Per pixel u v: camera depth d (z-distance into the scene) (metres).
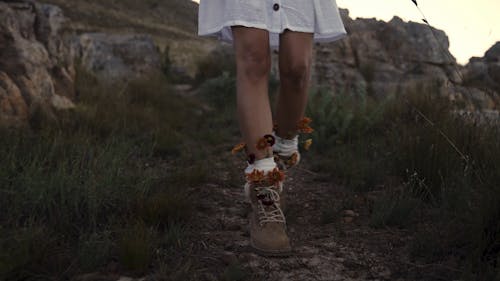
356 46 13.61
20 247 2.26
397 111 6.00
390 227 2.93
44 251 2.29
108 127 5.82
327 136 5.75
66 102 6.68
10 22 6.40
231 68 13.78
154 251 2.41
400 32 13.95
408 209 2.99
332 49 13.40
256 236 2.52
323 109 6.02
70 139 4.35
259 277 2.22
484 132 3.84
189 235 2.71
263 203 2.55
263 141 2.55
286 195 3.71
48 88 6.41
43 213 2.78
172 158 5.07
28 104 5.84
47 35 7.28
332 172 4.34
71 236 2.64
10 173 3.17
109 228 2.69
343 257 2.50
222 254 2.48
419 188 3.42
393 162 4.09
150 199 3.02
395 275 2.29
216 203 3.44
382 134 5.66
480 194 2.78
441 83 8.58
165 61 13.98
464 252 2.41
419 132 4.15
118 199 3.07
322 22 2.63
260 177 2.54
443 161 3.50
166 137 5.66
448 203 2.99
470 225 2.51
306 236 2.81
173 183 3.73
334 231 2.89
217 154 5.41
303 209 3.34
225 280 2.18
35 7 7.21
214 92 10.25
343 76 12.79
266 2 2.53
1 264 2.11
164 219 2.88
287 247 2.50
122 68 12.05
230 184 3.97
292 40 2.59
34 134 4.69
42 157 3.75
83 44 12.03
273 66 12.05
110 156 3.67
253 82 2.58
